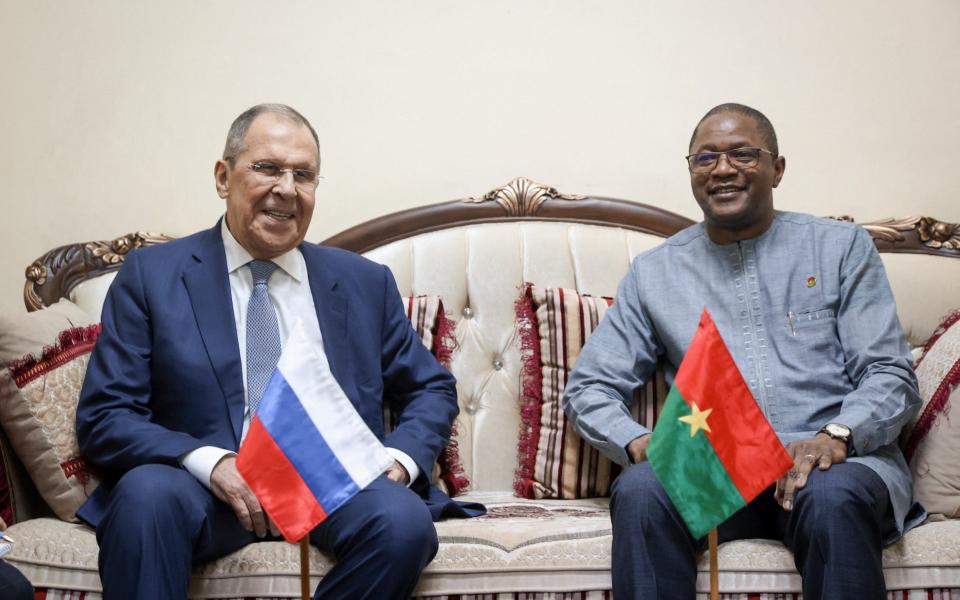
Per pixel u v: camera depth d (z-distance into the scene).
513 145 2.82
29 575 1.81
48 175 2.81
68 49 2.82
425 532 1.76
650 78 2.81
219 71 2.82
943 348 2.19
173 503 1.71
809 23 2.82
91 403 1.97
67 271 2.49
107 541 1.69
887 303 2.15
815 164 2.83
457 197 2.82
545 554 1.85
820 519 1.76
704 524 1.60
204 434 1.99
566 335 2.39
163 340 2.01
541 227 2.60
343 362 2.12
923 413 2.11
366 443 1.60
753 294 2.21
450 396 2.22
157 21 2.82
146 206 2.80
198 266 2.08
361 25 2.82
